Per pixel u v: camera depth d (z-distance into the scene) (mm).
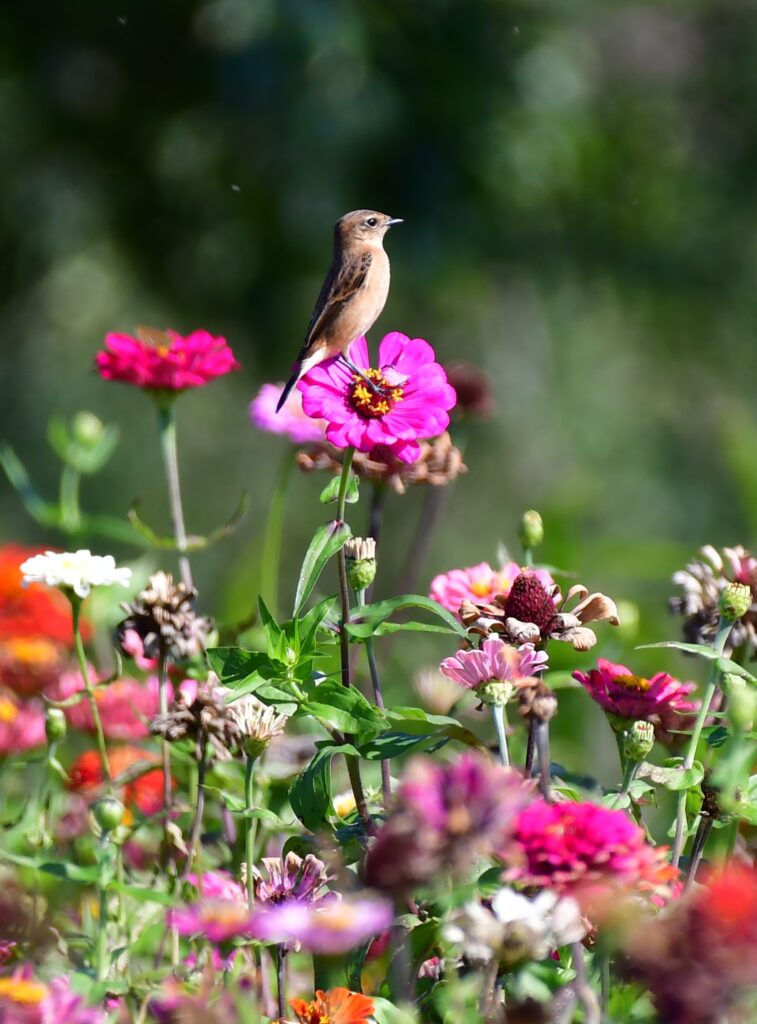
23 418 13320
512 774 5672
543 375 13539
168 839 5855
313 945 5684
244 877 5773
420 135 11625
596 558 6270
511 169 11828
